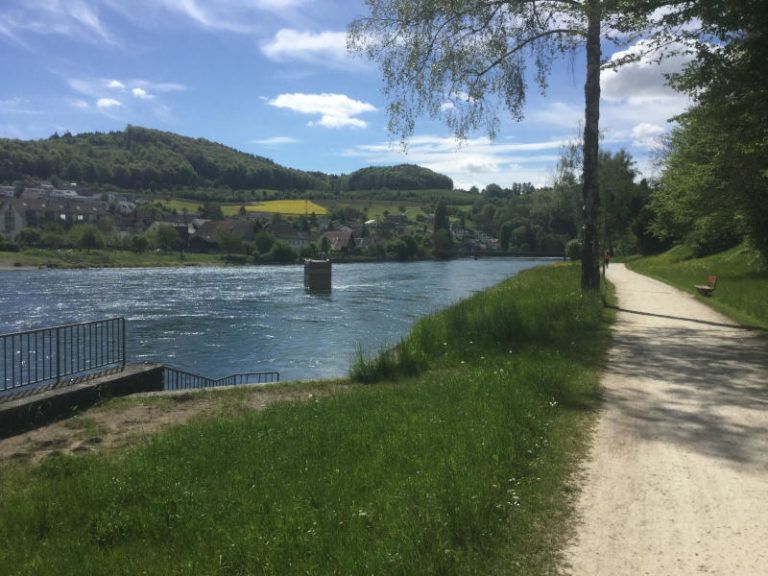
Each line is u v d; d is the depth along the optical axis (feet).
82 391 28.09
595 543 12.85
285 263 387.96
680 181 92.99
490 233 645.92
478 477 15.51
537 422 20.92
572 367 30.83
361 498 15.20
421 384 29.60
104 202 571.69
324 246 444.96
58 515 15.46
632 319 52.70
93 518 15.12
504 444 18.29
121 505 15.81
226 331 110.83
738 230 85.51
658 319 52.80
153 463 18.75
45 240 329.11
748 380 28.43
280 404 27.07
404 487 15.28
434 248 482.28
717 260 115.44
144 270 296.10
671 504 14.75
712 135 57.21
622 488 15.78
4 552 13.64
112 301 156.87
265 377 74.64
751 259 91.56
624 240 245.24
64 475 18.71
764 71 39.19
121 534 14.35
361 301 159.84
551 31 53.42
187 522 14.56
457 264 374.02
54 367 73.15
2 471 19.71
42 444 22.79
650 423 21.72
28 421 25.12
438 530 12.67
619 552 12.46
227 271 300.61
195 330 112.16
